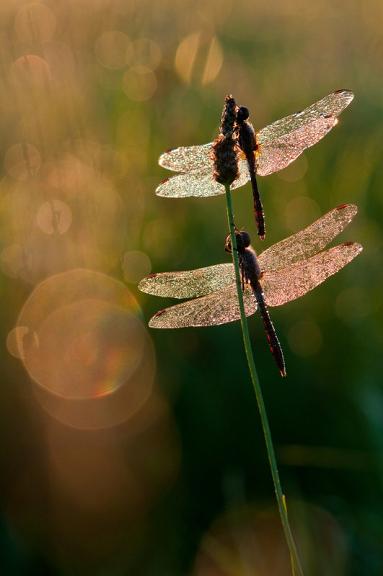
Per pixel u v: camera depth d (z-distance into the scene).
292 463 0.70
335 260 0.60
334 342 0.74
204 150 0.57
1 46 0.80
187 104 0.86
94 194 0.76
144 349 0.73
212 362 0.73
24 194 0.76
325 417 0.72
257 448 0.72
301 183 0.83
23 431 0.71
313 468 0.71
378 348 0.73
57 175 0.76
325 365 0.73
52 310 0.73
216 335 0.74
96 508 0.71
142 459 0.71
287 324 0.75
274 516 0.70
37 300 0.73
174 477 0.71
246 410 0.72
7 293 0.73
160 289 0.60
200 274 0.60
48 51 0.83
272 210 0.80
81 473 0.71
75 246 0.74
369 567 0.68
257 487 0.71
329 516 0.70
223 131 0.55
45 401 0.72
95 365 0.72
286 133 0.58
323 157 0.86
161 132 0.83
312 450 0.71
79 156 0.77
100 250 0.75
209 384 0.72
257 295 0.59
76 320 0.73
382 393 0.71
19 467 0.71
